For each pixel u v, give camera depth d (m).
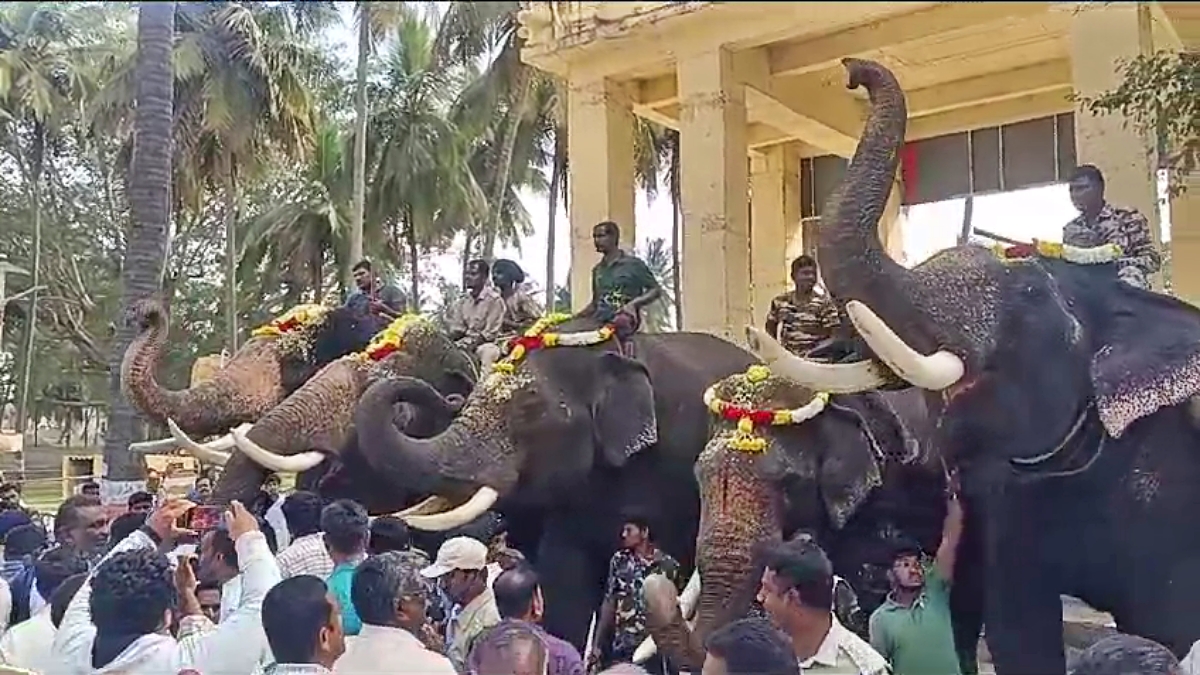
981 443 4.54
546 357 6.27
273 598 3.43
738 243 6.94
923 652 4.66
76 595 4.12
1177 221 7.05
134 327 7.00
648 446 6.09
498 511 6.33
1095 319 4.67
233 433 6.98
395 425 6.25
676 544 6.26
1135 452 4.59
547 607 6.13
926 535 5.35
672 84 7.47
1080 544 4.58
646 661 4.74
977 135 8.73
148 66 5.25
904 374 4.34
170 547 4.84
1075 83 6.39
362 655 3.50
